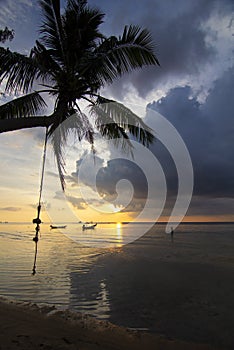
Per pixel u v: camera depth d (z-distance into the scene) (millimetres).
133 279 12094
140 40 7223
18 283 10594
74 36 7902
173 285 11031
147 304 8266
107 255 21109
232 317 7082
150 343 4227
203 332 6035
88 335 4184
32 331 4098
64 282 11094
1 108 7664
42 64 7527
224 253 23391
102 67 7352
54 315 4977
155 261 18062
